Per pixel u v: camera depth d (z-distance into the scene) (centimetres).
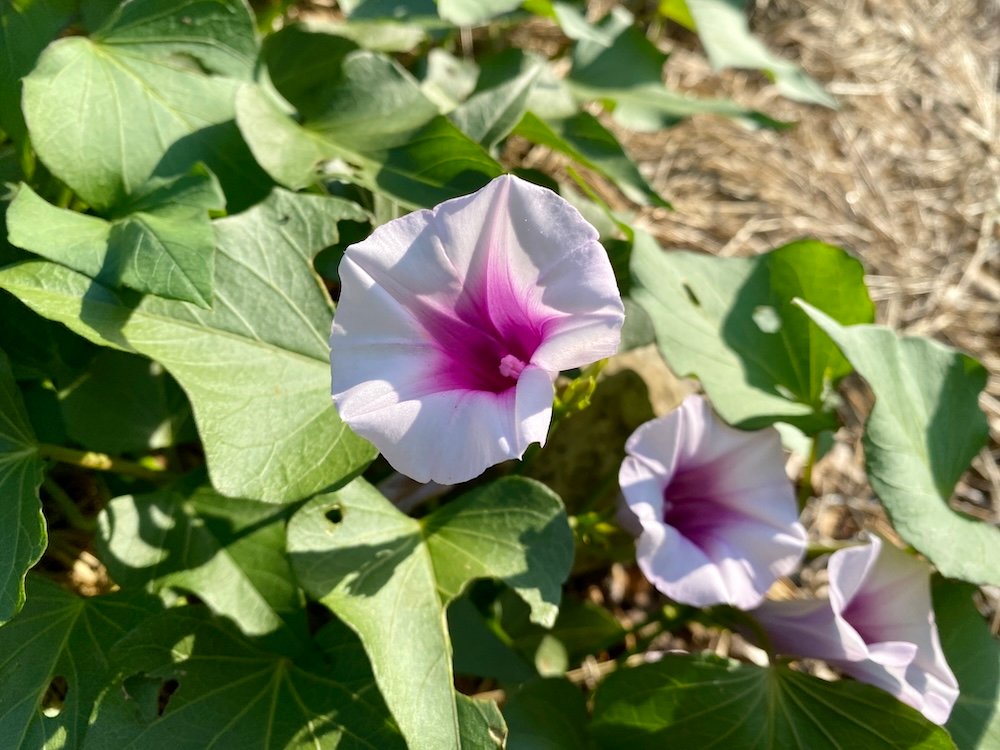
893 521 19
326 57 22
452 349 16
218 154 20
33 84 18
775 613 20
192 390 17
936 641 20
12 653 17
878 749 19
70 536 22
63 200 20
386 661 16
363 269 15
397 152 21
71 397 20
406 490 21
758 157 36
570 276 14
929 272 35
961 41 41
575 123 25
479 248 15
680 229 34
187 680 17
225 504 19
